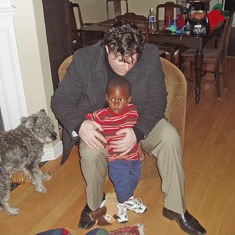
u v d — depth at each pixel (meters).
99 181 1.72
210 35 3.42
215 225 1.80
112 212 1.85
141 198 2.07
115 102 1.52
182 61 3.97
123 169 1.69
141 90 1.71
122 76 1.68
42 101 2.39
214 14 3.60
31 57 2.26
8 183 1.92
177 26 3.56
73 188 2.21
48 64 2.37
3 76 2.28
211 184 2.18
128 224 1.85
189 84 4.30
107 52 1.57
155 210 1.95
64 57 2.89
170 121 1.93
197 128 3.02
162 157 1.66
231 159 2.47
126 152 1.60
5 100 2.36
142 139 1.65
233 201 2.00
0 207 1.90
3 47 2.20
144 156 1.90
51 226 1.86
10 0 2.10
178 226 1.81
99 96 1.71
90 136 1.58
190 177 2.26
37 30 2.19
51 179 2.31
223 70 3.96
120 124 1.61
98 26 4.12
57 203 2.06
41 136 2.07
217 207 1.95
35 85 2.34
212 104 3.60
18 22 2.15
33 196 2.13
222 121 3.15
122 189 1.74
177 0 5.54
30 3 2.11
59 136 2.63
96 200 1.77
